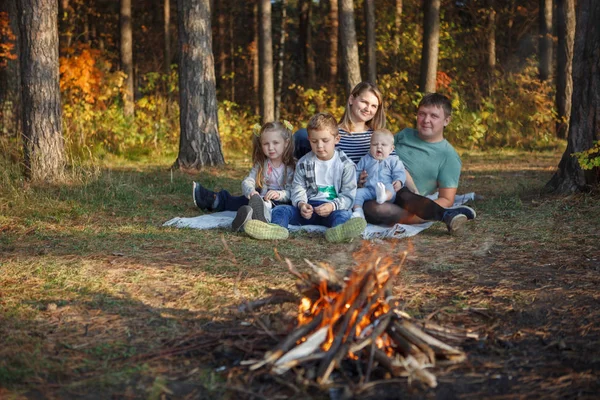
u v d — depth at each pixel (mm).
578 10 7234
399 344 2869
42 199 7066
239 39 27719
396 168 6102
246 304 3570
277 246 5289
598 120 7051
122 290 4055
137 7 26672
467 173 10883
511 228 5906
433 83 17000
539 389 2727
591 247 5094
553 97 19781
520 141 16953
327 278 3053
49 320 3525
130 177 8969
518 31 24766
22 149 8945
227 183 9398
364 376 2781
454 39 21484
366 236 5641
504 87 18578
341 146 6430
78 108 14289
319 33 26406
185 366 2947
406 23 20531
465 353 3084
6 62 12875
